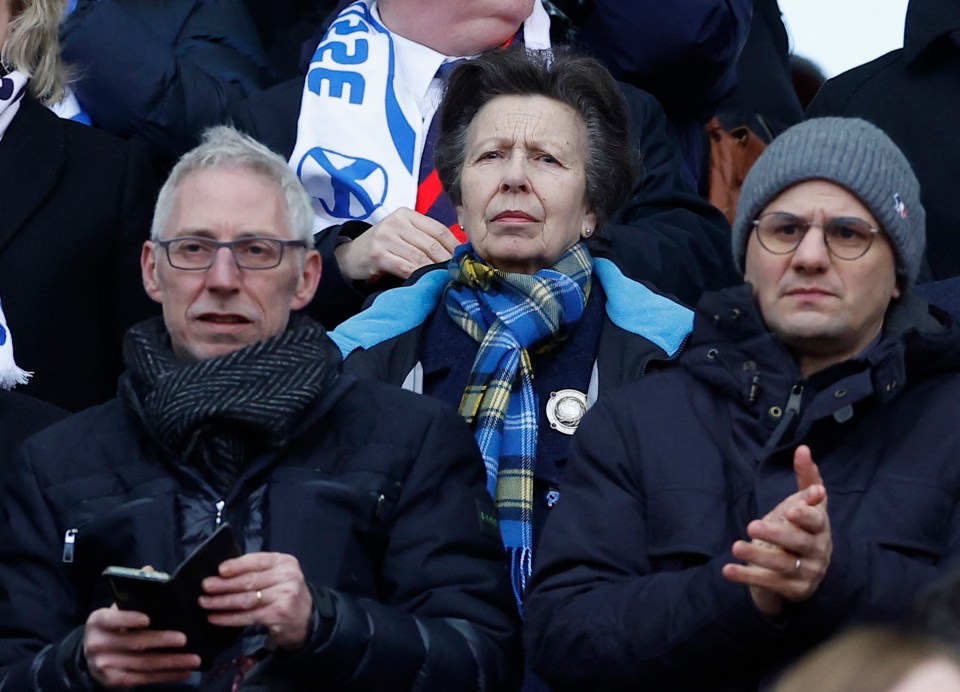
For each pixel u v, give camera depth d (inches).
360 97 554.6
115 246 514.9
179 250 393.4
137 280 517.3
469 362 457.4
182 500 367.9
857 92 584.7
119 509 367.9
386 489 373.1
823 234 373.4
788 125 687.1
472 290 470.0
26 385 491.2
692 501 361.1
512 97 481.4
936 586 186.5
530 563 424.2
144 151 536.7
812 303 371.6
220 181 397.7
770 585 319.0
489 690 358.0
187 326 390.6
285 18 670.5
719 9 610.2
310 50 593.9
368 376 453.1
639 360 451.8
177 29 614.9
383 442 379.2
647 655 338.6
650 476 368.5
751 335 373.4
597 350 460.4
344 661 335.3
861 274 372.2
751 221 386.6
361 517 369.1
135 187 523.2
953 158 558.6
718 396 376.2
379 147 549.0
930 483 350.6
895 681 162.7
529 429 441.1
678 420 374.0
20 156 509.0
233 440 370.9
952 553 343.9
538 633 360.2
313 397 374.6
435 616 364.5
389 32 570.9
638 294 470.0
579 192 476.7
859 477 355.6
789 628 329.7
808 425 356.8
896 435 359.3
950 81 570.9
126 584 313.7
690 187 610.2
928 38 573.6
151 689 350.9
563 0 629.3
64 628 366.3
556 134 475.5
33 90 525.3
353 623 337.4
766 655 335.6
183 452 369.7
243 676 349.7
